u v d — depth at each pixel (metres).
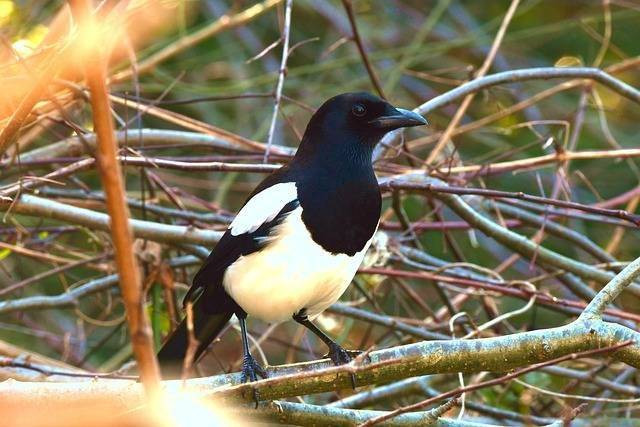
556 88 12.04
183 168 8.99
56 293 13.89
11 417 6.96
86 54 4.43
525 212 11.44
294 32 16.39
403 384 10.27
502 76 10.52
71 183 12.45
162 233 9.89
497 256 14.32
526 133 15.07
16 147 8.81
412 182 9.27
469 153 15.47
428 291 14.09
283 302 8.12
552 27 15.05
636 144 15.27
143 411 6.58
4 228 11.59
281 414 7.32
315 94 15.23
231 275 8.14
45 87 7.41
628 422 9.02
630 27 16.59
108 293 11.68
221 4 15.80
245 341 8.19
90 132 10.84
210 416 6.41
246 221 8.09
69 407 6.97
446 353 7.21
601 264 11.18
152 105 10.84
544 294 10.08
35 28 10.99
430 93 16.12
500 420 10.31
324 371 6.07
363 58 11.02
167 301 10.60
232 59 15.08
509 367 7.29
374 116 8.43
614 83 10.55
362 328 13.39
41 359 10.08
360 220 8.15
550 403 10.75
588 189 15.32
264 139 14.49
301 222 7.98
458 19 16.75
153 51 14.52
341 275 8.16
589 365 11.36
